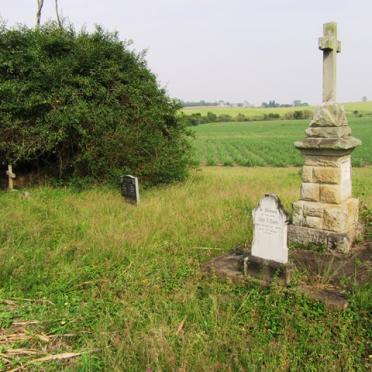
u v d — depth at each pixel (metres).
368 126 76.88
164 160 13.62
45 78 12.16
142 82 14.08
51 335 4.41
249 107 170.00
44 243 7.18
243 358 3.76
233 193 11.80
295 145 7.21
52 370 3.77
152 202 10.38
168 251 7.02
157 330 4.15
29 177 13.67
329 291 5.11
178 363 3.67
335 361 3.72
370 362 3.79
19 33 12.73
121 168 13.10
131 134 12.84
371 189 13.95
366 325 4.34
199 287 5.58
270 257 5.50
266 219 5.50
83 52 12.75
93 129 12.35
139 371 3.63
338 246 6.72
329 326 4.38
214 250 6.96
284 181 16.62
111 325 4.46
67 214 9.05
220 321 4.45
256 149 50.12
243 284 5.51
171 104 15.13
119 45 13.88
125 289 5.44
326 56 6.95
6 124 11.88
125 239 7.21
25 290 5.48
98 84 12.86
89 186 12.54
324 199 7.10
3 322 4.62
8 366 3.84
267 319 4.59
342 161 7.05
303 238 7.14
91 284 5.68
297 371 3.67
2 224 7.63
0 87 11.59
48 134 11.98
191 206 9.81
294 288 5.12
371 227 7.85
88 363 3.75
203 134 77.06
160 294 5.33
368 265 5.95
